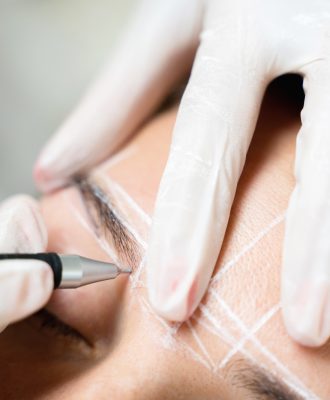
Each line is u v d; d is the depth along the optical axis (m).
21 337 0.20
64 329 0.20
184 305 0.16
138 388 0.17
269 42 0.19
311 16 0.19
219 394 0.17
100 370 0.18
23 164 0.36
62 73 0.36
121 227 0.19
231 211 0.18
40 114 0.36
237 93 0.19
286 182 0.18
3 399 0.18
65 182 0.23
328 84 0.18
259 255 0.17
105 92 0.24
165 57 0.24
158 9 0.25
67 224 0.21
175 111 0.24
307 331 0.16
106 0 0.37
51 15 0.36
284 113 0.20
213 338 0.17
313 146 0.17
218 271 0.17
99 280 0.17
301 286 0.16
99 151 0.24
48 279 0.16
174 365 0.17
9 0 0.37
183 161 0.18
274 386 0.17
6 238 0.19
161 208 0.18
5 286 0.16
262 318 0.17
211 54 0.20
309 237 0.16
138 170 0.21
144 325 0.18
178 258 0.17
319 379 0.16
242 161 0.18
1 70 0.35
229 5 0.20
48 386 0.18
